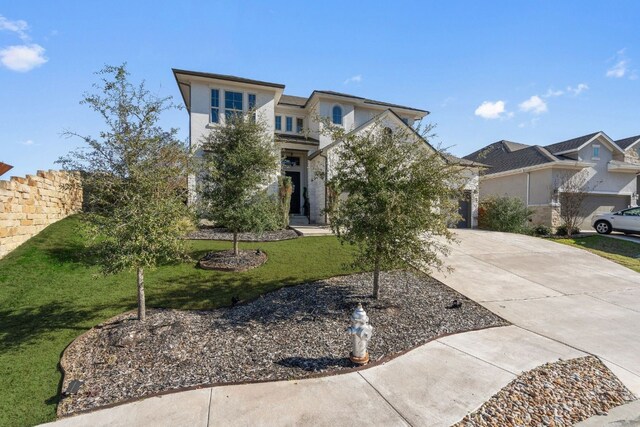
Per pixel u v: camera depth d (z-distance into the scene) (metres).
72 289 6.59
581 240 14.74
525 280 8.09
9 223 7.56
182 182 5.36
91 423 3.04
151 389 3.58
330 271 8.05
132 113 4.82
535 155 19.84
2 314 5.55
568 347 4.58
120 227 4.54
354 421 2.97
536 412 3.11
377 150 5.78
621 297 7.04
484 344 4.64
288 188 13.55
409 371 3.87
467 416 3.03
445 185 5.68
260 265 8.32
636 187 20.55
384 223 5.38
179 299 6.38
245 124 8.61
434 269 8.54
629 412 3.14
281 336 4.89
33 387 3.74
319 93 17.25
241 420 3.01
